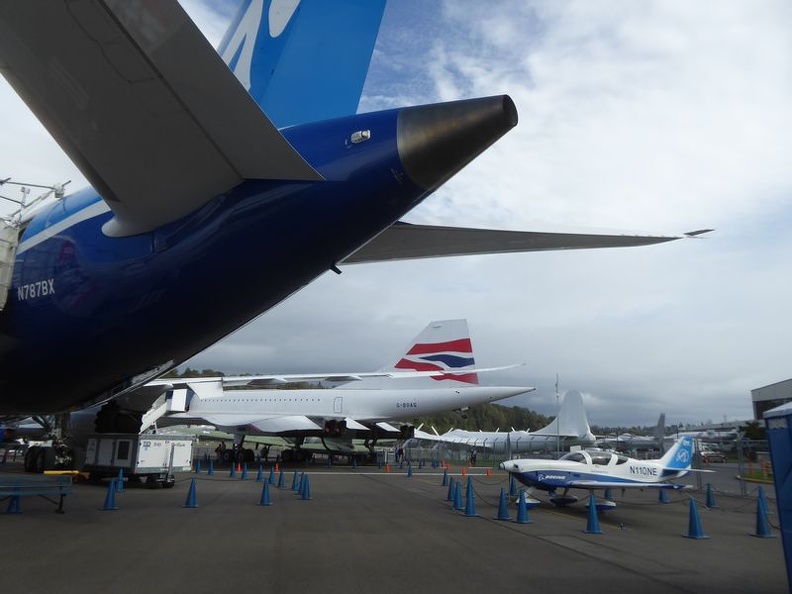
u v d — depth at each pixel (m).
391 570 6.88
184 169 5.31
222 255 5.93
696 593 6.17
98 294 6.63
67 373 7.76
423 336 36.66
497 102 4.89
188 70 4.02
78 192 7.80
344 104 6.02
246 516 11.14
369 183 5.42
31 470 18.64
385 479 22.88
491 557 7.84
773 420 5.61
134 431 16.86
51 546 7.78
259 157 5.12
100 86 4.26
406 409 34.09
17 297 7.54
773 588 6.46
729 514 13.91
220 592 5.67
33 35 3.89
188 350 7.28
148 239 6.22
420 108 5.32
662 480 15.60
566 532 10.37
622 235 5.84
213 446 64.75
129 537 8.55
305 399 34.72
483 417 151.50
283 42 6.55
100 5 3.58
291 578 6.33
